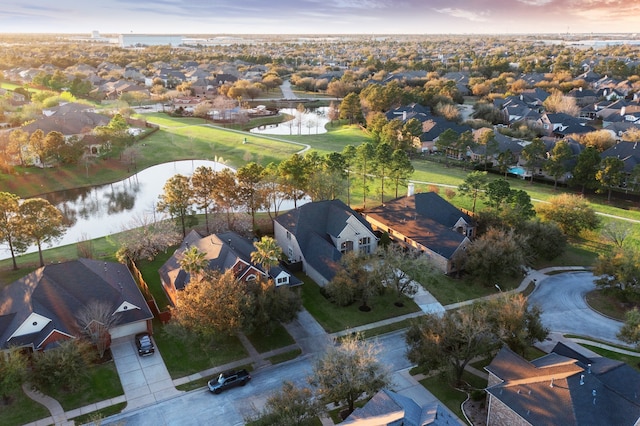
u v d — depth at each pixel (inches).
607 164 3902.6
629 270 2348.7
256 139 5743.1
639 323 1923.0
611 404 1413.6
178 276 2206.0
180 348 1990.7
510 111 6707.7
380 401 1359.5
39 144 4286.4
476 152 4913.9
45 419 1593.3
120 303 2020.2
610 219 3528.5
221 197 2999.5
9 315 1882.4
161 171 4630.9
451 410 1662.2
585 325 2262.6
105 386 1759.4
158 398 1710.1
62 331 1841.8
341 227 2694.4
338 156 3479.3
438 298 2442.2
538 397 1438.2
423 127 5757.9
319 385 1594.5
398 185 4030.5
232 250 2240.4
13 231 2503.7
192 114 7160.4
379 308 2333.9
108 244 2972.4
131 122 6250.0
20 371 1603.1
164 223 3014.3
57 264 2084.2
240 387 1776.6
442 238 2748.5
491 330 1833.2
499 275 2486.5
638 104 7140.8
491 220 2984.7
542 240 2812.5
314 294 2439.7
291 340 2068.2
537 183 4421.8
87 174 4352.9
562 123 5959.6
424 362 1737.2
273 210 3654.0
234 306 1820.9
